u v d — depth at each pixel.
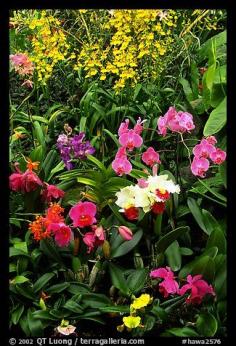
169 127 2.25
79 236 2.21
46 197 2.23
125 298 2.09
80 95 2.93
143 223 2.19
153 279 2.13
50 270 2.15
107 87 2.93
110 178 2.23
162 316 1.99
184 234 2.24
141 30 2.72
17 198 2.32
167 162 2.56
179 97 2.74
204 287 1.99
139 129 2.36
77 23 3.12
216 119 2.23
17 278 2.07
